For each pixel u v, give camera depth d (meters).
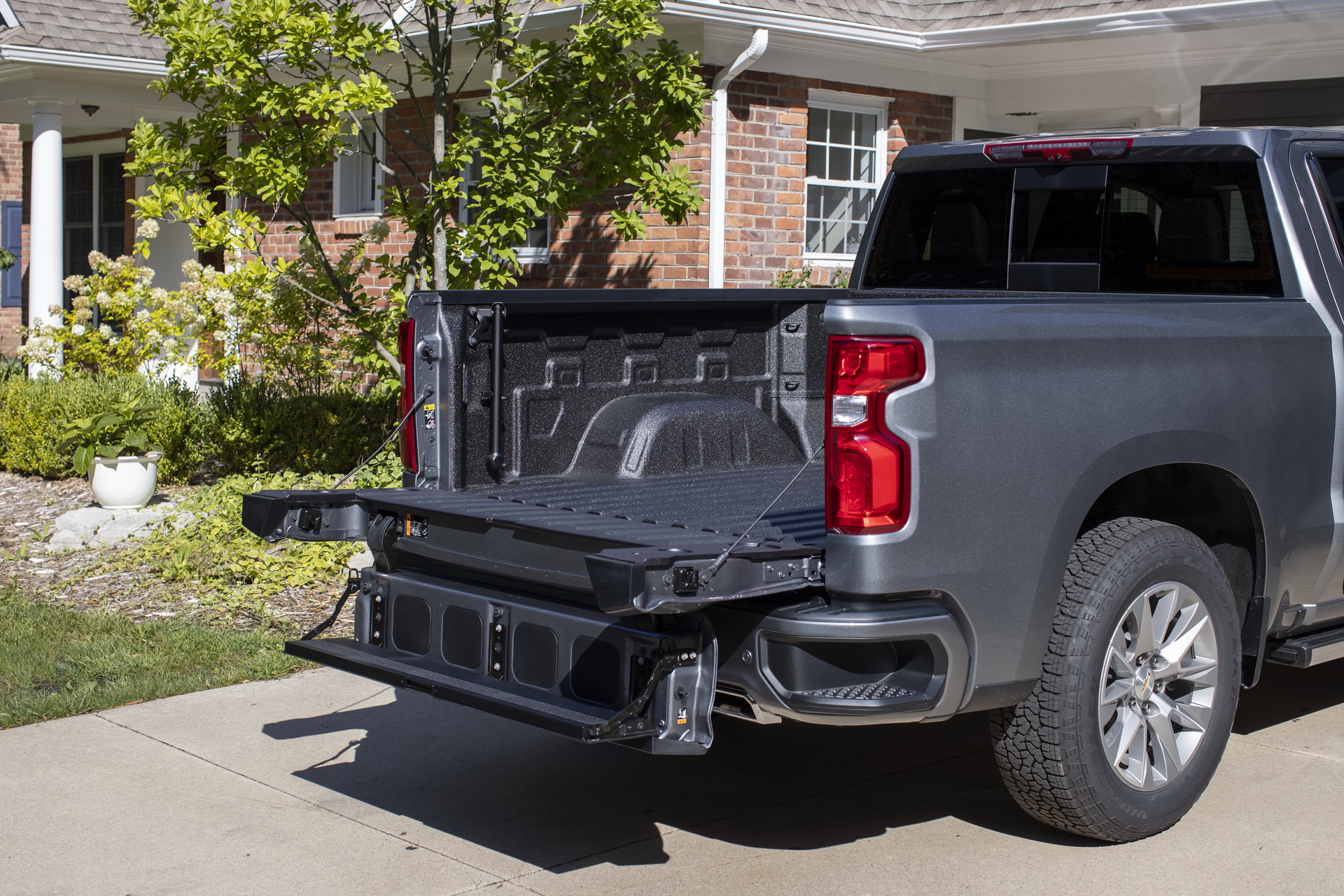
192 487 10.04
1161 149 4.98
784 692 3.56
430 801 4.57
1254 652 4.56
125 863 4.03
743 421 5.23
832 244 12.01
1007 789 4.40
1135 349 4.04
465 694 3.81
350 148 8.38
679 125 8.62
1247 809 4.46
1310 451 4.57
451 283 8.46
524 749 5.11
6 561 7.89
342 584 7.38
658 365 5.07
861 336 3.56
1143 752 4.18
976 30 11.14
